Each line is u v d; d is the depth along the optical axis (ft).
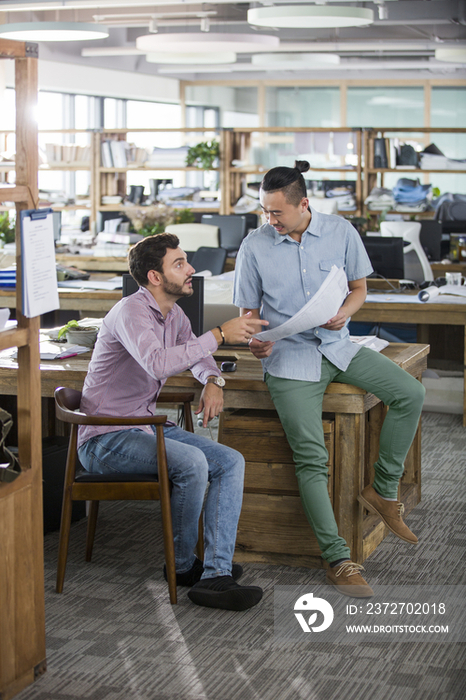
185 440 10.20
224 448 10.05
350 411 10.41
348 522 10.61
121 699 7.81
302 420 10.09
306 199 10.14
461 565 10.96
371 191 29.78
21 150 7.72
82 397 10.19
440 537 11.98
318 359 10.27
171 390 11.12
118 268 26.89
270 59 37.04
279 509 10.78
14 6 27.58
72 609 9.65
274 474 10.72
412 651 8.72
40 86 40.50
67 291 18.45
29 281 7.75
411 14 38.40
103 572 10.72
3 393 11.31
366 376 10.25
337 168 30.45
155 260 9.78
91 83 43.73
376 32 42.65
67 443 12.31
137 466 9.84
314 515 10.12
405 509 12.79
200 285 12.17
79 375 11.02
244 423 10.75
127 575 10.63
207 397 10.19
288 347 10.35
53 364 11.52
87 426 10.23
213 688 8.00
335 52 44.06
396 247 20.07
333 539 10.09
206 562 9.83
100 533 12.13
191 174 50.67
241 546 11.01
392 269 20.22
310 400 10.18
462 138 49.26
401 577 10.56
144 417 9.42
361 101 51.11
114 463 9.96
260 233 10.61
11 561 7.73
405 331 20.47
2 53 7.28
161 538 11.94
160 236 9.93
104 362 10.02
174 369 9.53
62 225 32.14
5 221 26.04
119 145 30.53
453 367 19.84
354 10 22.89
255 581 10.42
